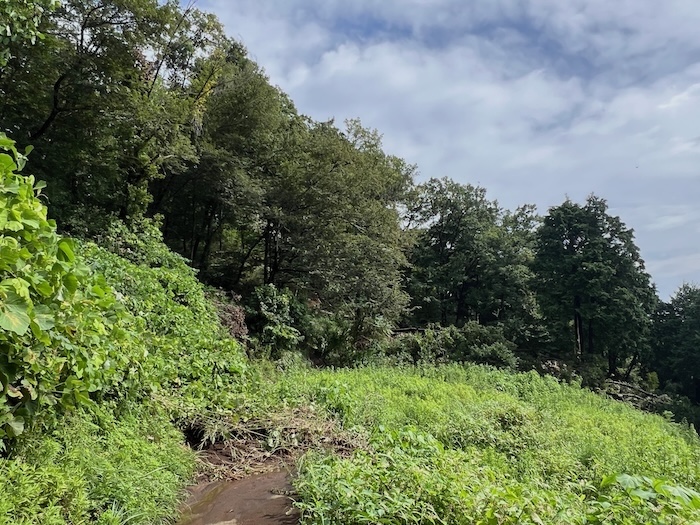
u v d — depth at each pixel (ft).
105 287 13.91
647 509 10.57
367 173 67.41
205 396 22.53
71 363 11.89
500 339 81.30
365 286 65.77
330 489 12.76
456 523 11.51
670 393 101.96
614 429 33.88
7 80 38.78
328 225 64.85
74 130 43.21
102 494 11.72
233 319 45.60
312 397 26.23
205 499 14.88
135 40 41.98
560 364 88.07
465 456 16.70
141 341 19.07
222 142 64.34
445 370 54.54
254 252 75.25
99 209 43.65
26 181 12.40
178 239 74.69
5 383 10.02
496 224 129.80
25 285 10.02
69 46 39.83
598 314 94.63
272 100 67.36
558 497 12.84
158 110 45.09
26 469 10.06
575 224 102.27
